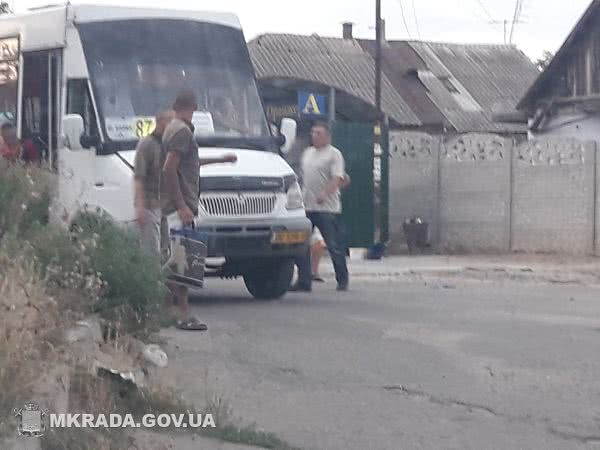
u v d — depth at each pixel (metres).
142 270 8.91
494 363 10.20
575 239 21.50
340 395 8.98
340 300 14.45
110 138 13.33
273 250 13.50
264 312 13.10
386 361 10.22
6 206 8.88
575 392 9.17
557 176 21.67
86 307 8.16
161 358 9.01
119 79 13.76
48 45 14.18
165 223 11.42
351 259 21.27
